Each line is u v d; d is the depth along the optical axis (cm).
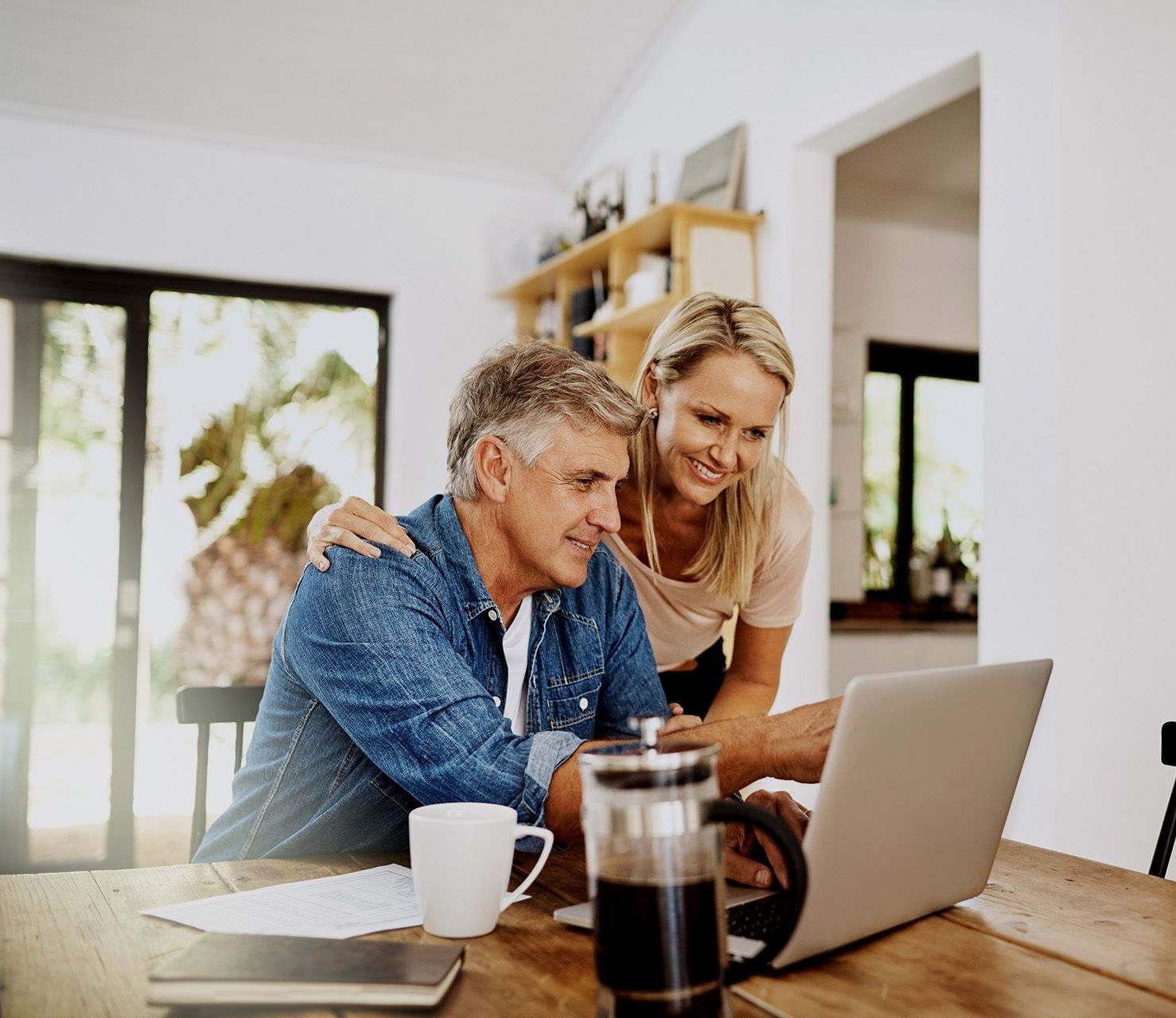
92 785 371
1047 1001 74
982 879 98
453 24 351
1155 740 221
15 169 359
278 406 400
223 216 383
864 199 437
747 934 84
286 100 373
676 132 362
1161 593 223
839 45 287
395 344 409
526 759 104
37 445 370
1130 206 216
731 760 97
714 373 162
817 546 306
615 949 66
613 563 143
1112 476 219
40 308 372
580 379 117
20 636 367
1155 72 213
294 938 79
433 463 409
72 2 327
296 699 126
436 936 86
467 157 411
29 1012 71
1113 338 218
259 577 394
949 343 480
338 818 124
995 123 237
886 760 80
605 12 353
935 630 428
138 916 91
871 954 84
